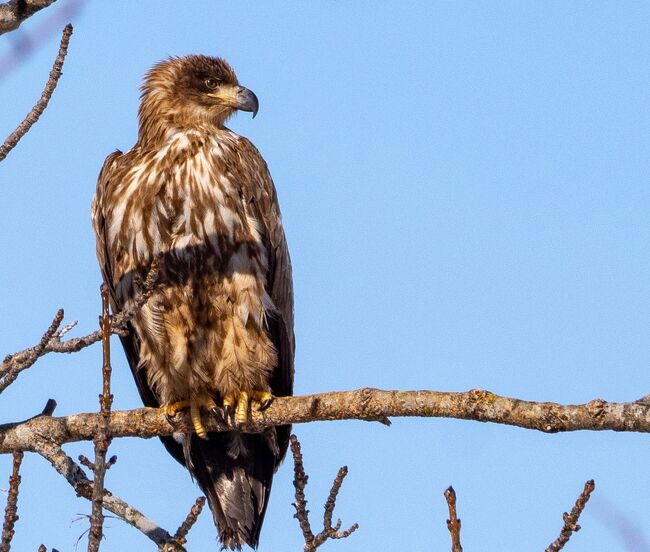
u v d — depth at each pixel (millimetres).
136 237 13266
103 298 8805
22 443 11047
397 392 9953
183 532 10078
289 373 13891
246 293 13133
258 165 13891
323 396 10562
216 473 13414
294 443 9547
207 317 13133
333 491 9648
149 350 13383
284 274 14000
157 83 14844
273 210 13867
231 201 13297
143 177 13367
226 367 13039
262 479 13453
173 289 13156
